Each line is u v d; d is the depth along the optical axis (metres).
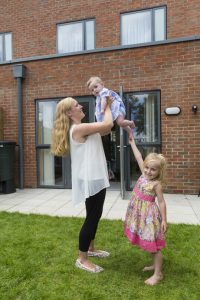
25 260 3.37
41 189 7.88
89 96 7.44
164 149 6.78
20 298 2.63
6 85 8.12
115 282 2.88
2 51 10.82
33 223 4.74
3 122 8.20
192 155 6.57
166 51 6.71
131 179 7.28
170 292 2.69
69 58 7.52
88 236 3.09
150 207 2.93
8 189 7.37
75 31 9.84
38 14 10.19
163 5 8.87
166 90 6.74
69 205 6.02
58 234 4.19
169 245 3.70
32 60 7.84
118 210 5.49
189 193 6.61
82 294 2.67
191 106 6.55
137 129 7.09
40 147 7.95
